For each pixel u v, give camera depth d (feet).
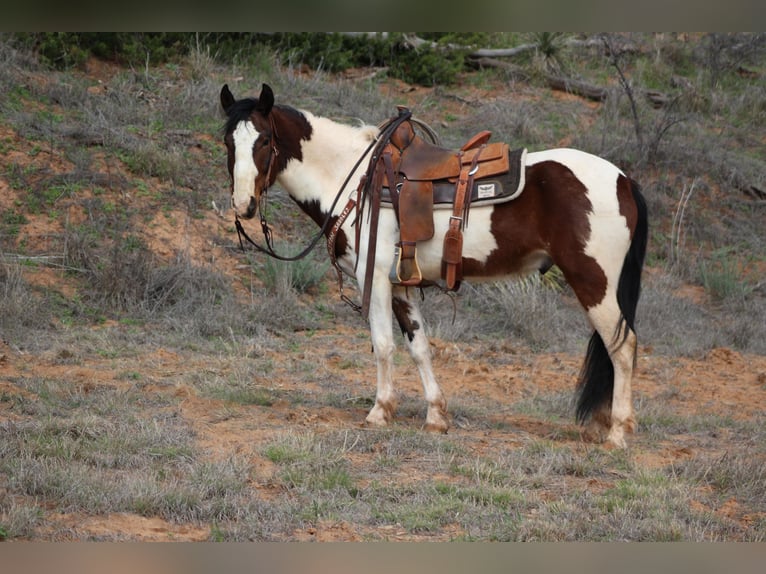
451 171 25.50
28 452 21.65
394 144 26.27
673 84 70.18
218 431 25.21
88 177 45.09
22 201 42.88
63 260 40.52
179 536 18.24
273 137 26.58
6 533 17.44
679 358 40.63
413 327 27.04
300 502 20.26
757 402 33.60
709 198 57.93
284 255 44.06
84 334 35.58
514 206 24.95
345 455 23.62
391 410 27.25
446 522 19.53
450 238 25.25
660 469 23.71
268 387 31.22
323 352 36.99
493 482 21.88
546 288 46.19
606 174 24.90
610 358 25.43
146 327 37.83
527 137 59.16
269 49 62.03
